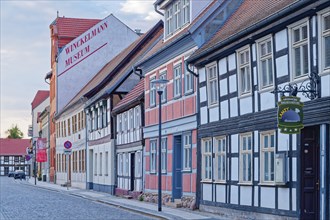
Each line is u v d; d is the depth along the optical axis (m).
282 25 20.00
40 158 73.88
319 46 17.89
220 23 28.22
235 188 23.86
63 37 69.94
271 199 20.89
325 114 17.55
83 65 67.56
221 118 25.34
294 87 18.66
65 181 66.94
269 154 21.16
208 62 26.53
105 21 66.75
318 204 18.77
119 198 40.00
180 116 30.30
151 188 35.56
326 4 17.42
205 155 27.28
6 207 32.12
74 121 62.19
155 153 34.84
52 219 24.72
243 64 23.31
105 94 45.84
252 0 27.12
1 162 153.25
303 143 19.08
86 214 27.38
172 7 32.84
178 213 26.53
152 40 50.28
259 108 21.94
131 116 40.53
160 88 27.05
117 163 45.00
